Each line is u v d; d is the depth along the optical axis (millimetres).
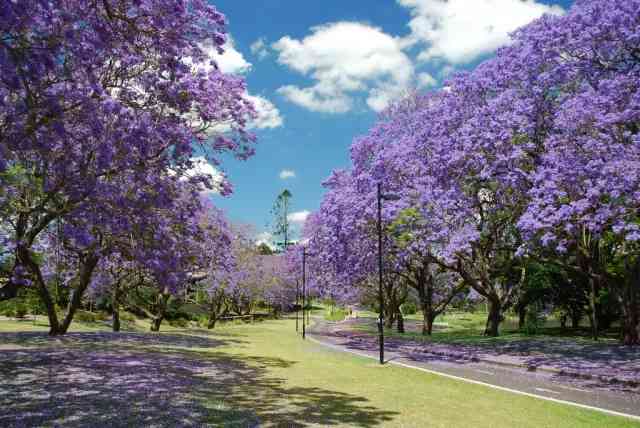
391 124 32562
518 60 21688
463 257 28484
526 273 36875
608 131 17438
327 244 30406
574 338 29375
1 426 7398
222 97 16641
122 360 15352
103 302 47344
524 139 21641
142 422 7875
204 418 8367
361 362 20297
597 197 15922
